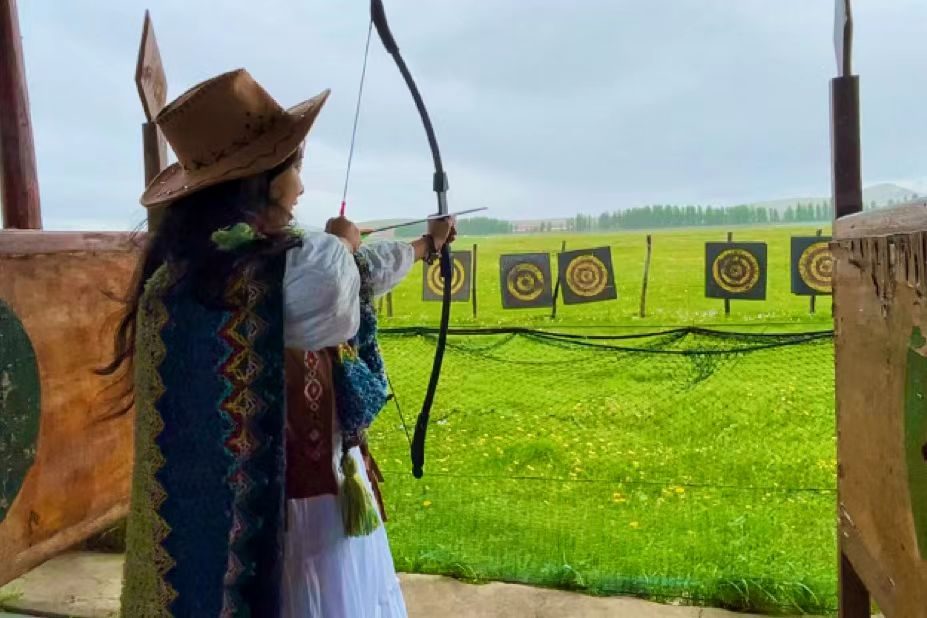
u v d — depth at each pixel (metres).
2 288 2.20
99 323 2.60
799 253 4.85
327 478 1.33
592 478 3.42
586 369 4.45
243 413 1.23
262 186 1.31
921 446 1.33
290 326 1.25
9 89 2.52
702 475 3.36
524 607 2.43
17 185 2.55
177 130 1.27
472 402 4.29
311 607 1.31
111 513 2.71
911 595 1.40
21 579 2.73
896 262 1.44
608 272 5.19
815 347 4.32
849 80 1.94
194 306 1.24
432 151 1.93
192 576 1.26
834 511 3.03
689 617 2.34
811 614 2.33
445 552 2.77
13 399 2.24
